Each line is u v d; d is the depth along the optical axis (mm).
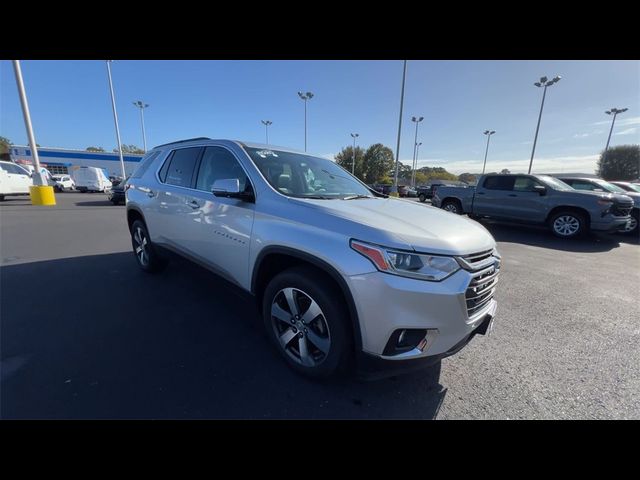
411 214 2256
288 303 2184
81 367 2221
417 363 1826
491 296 2184
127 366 2254
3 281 3891
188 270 3277
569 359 2580
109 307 3203
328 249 1895
